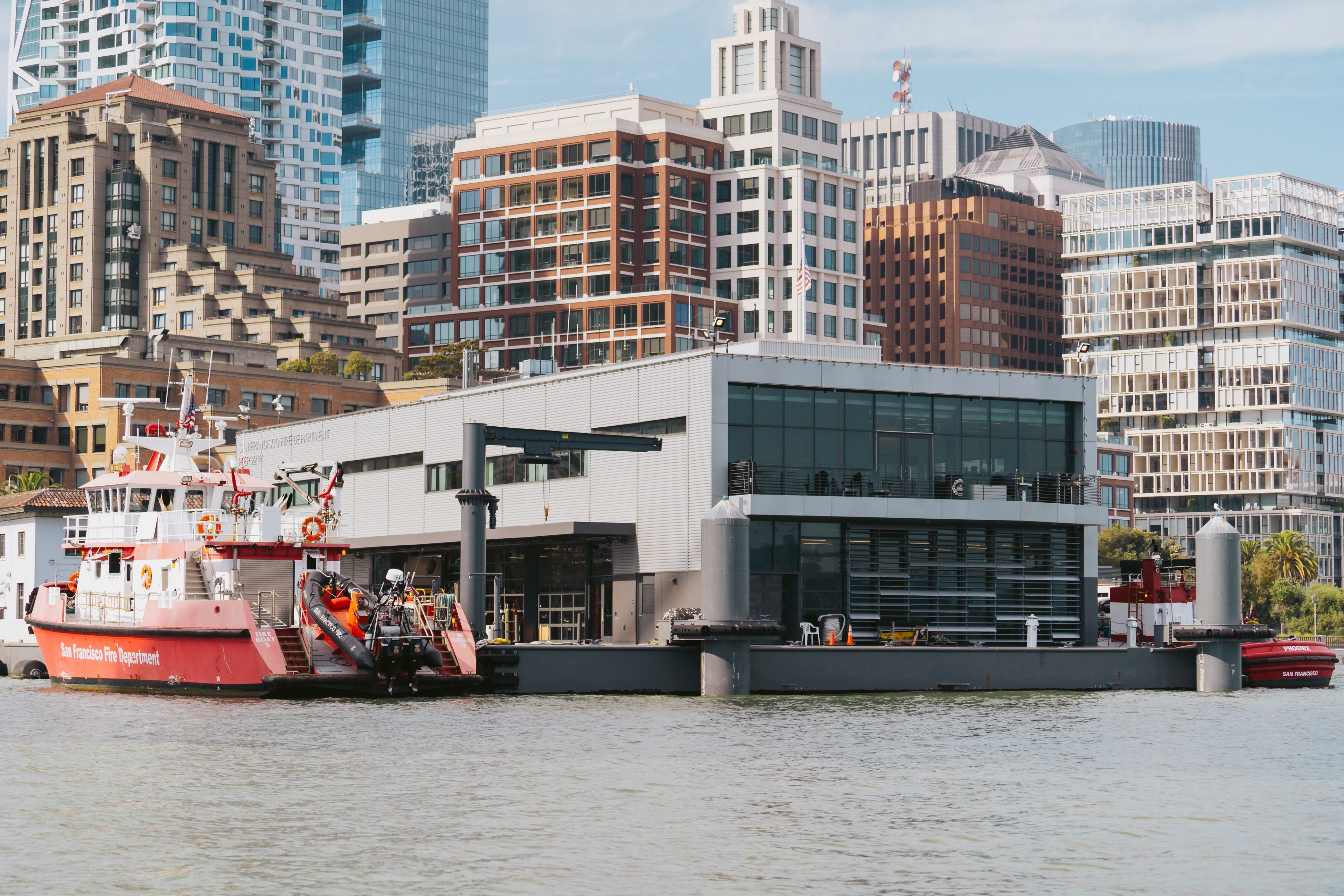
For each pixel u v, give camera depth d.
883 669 73.50
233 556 66.19
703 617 69.88
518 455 91.38
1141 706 67.25
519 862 32.81
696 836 35.47
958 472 85.19
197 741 50.44
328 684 62.59
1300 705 68.31
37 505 90.62
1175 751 50.41
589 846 34.38
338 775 43.59
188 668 64.75
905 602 83.38
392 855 33.38
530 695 67.81
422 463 97.12
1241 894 30.77
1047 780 43.94
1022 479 85.56
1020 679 75.94
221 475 70.62
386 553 99.38
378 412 100.62
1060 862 33.25
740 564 69.56
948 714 62.28
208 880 31.23
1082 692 75.88
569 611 88.69
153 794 40.47
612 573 85.56
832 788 42.22
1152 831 36.59
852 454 83.12
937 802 40.16
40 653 84.06
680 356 81.94
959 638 83.94
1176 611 87.06
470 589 73.75
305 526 67.62
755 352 92.12
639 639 83.44
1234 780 44.12
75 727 54.28
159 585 68.19
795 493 81.38
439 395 96.50
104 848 34.00
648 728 55.28
